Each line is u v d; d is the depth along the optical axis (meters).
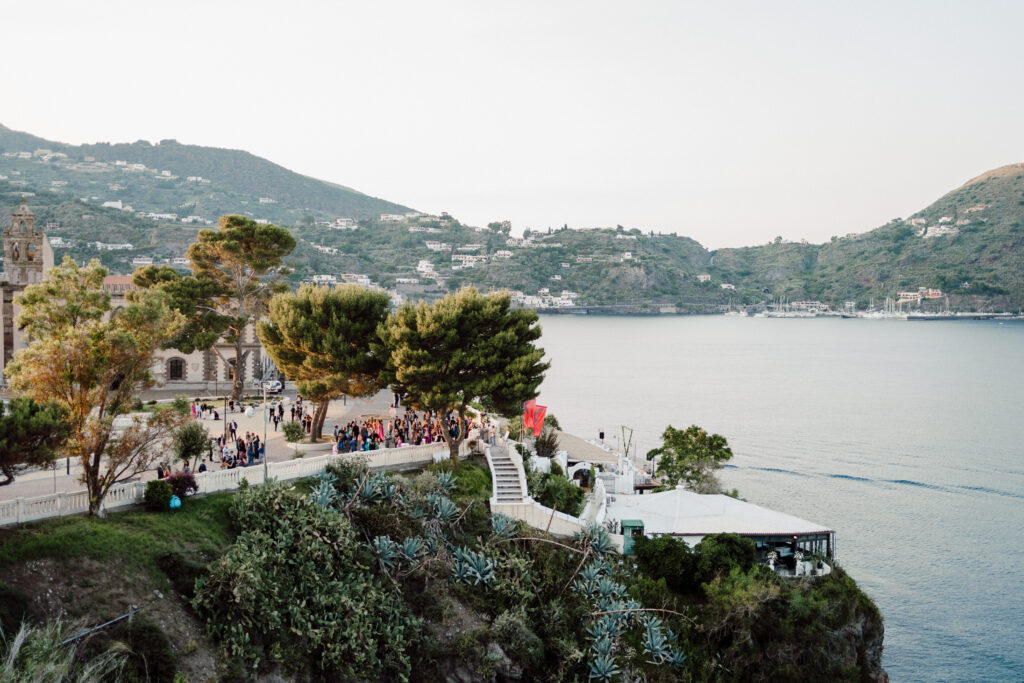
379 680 30.09
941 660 49.22
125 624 25.69
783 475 94.44
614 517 45.09
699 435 62.62
